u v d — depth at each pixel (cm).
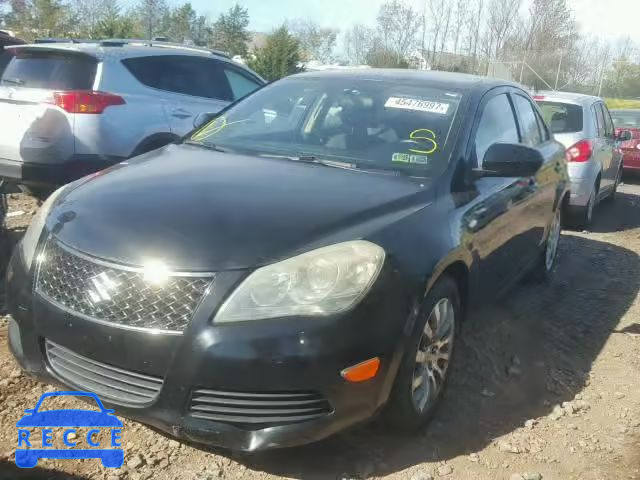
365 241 291
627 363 448
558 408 376
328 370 267
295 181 342
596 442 347
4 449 303
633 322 526
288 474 299
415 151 382
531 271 577
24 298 300
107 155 636
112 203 310
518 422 360
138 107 673
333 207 310
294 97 449
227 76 809
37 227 320
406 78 450
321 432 276
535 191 488
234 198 313
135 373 274
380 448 323
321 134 411
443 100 420
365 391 280
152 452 308
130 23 2919
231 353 261
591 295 587
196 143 428
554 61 3816
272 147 408
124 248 280
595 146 837
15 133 621
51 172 614
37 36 3216
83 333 277
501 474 312
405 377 303
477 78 473
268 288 269
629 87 4541
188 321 265
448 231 334
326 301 271
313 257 277
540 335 482
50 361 299
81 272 283
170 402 268
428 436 337
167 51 736
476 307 396
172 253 274
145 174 351
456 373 407
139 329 268
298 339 264
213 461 305
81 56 659
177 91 734
